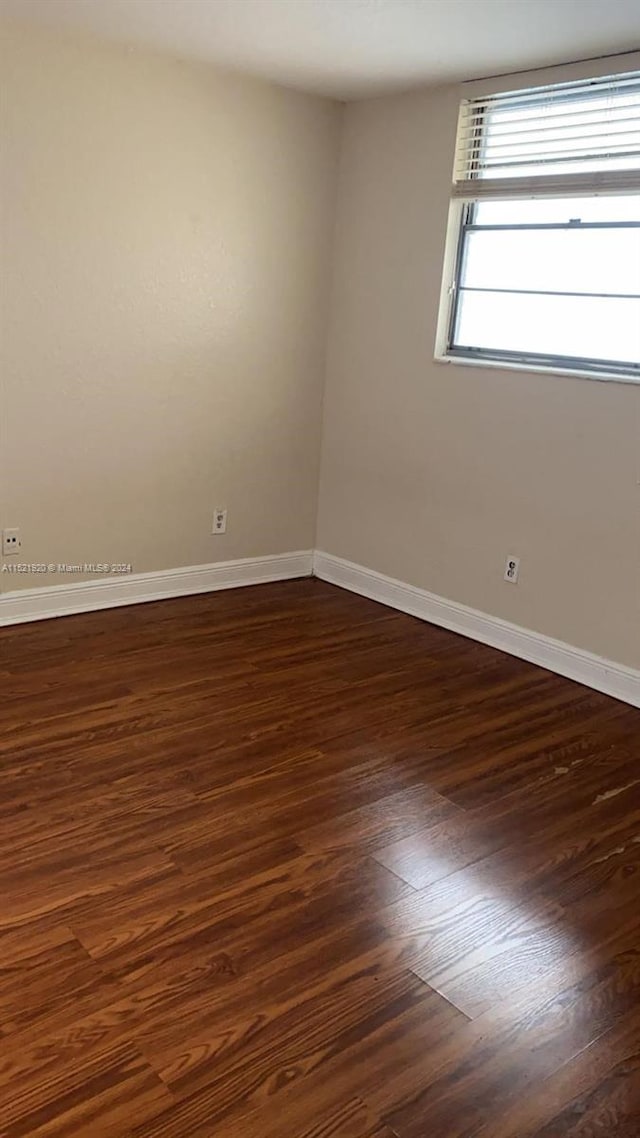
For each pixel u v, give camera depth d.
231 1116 1.56
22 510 3.66
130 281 3.71
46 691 3.15
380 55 3.32
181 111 3.65
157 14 3.02
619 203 3.27
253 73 3.73
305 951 1.98
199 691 3.25
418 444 4.10
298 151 4.06
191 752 2.81
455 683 3.49
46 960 1.89
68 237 3.49
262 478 4.43
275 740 2.93
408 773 2.78
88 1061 1.65
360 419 4.37
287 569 4.69
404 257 4.00
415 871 2.30
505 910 2.17
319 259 4.31
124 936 1.98
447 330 3.96
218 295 3.99
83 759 2.71
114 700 3.12
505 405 3.69
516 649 3.80
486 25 2.89
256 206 4.00
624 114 3.20
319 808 2.55
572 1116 1.62
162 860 2.26
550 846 2.45
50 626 3.78
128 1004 1.79
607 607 3.45
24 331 3.48
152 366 3.88
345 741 2.96
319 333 4.43
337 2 2.77
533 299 3.62
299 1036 1.75
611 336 3.38
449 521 4.02
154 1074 1.64
